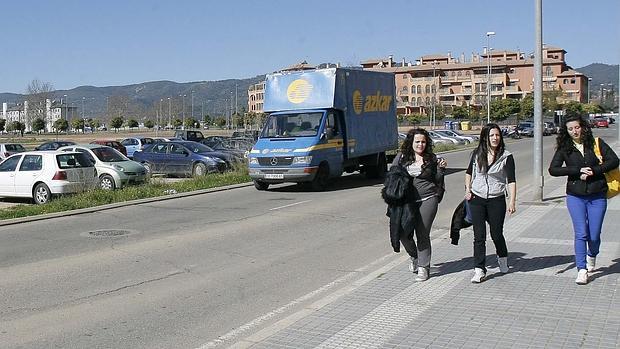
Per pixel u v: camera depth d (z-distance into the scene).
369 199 17.62
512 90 116.81
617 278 7.64
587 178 7.29
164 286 8.05
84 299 7.43
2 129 101.12
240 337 6.05
